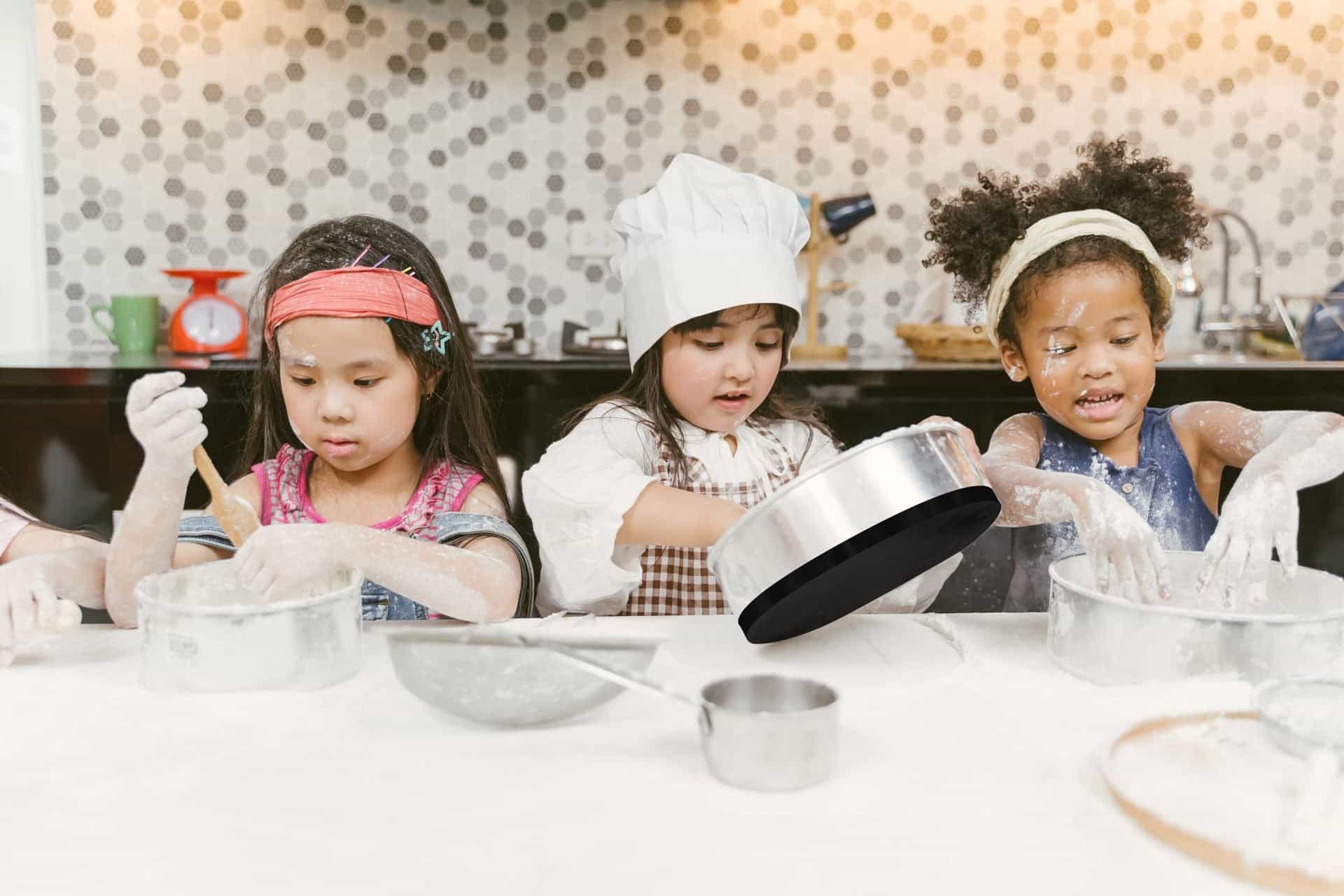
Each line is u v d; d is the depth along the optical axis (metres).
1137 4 2.21
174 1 2.08
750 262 0.97
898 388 1.81
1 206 2.10
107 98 2.10
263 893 0.40
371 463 0.98
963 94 2.21
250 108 2.12
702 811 0.47
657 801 0.48
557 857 0.43
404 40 2.13
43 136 2.10
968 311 1.19
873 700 0.62
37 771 0.52
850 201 2.12
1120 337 1.01
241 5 2.10
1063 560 0.77
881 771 0.52
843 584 0.67
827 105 2.20
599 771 0.52
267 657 0.63
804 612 0.69
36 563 0.76
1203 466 1.15
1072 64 2.22
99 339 2.15
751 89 2.19
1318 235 2.30
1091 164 1.12
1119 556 0.75
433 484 1.07
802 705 0.55
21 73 2.08
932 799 0.49
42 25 2.07
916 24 2.19
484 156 2.18
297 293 0.92
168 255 2.14
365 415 0.94
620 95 2.18
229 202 2.14
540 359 1.86
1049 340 1.03
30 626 0.68
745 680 0.56
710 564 0.69
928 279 2.22
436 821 0.46
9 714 0.60
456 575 0.80
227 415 1.76
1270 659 0.62
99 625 0.83
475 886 0.41
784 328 1.04
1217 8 2.22
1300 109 2.26
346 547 0.74
